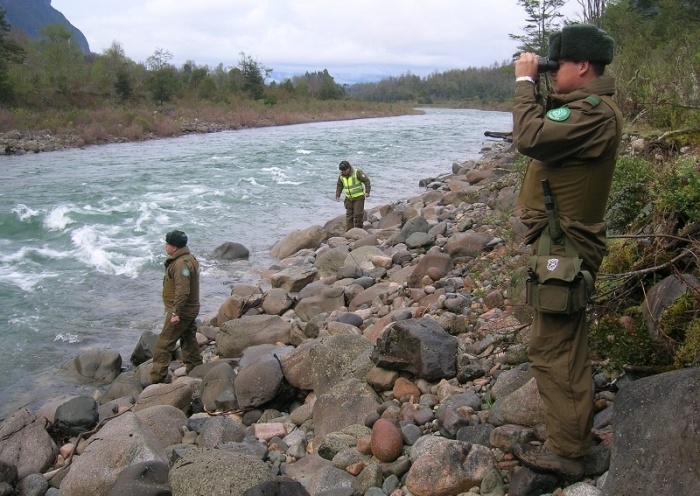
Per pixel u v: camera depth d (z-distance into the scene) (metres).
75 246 13.41
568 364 3.03
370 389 5.05
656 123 8.01
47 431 6.05
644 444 2.82
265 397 5.76
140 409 6.30
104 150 31.94
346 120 64.38
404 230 11.53
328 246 12.61
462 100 142.62
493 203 12.00
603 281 4.31
